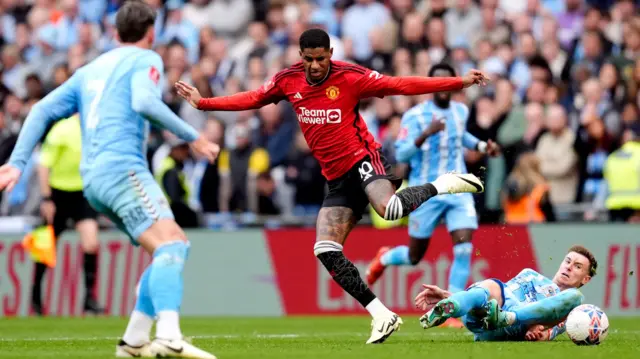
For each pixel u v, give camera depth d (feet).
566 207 156.97
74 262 156.15
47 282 156.15
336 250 84.23
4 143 176.65
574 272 81.30
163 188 157.99
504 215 156.56
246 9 217.15
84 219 150.51
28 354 74.74
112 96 67.26
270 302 154.40
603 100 173.99
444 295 79.97
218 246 156.46
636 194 153.99
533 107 169.89
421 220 115.96
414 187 80.48
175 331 64.28
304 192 167.84
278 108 177.78
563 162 164.66
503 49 188.85
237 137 166.71
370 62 192.34
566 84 179.32
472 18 196.44
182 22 213.46
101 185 66.33
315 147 84.89
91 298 152.35
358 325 125.70
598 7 201.46
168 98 188.55
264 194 164.04
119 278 155.22
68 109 69.77
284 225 161.48
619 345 78.33
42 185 148.46
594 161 165.27
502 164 161.27
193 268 156.56
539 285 81.41
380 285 149.89
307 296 153.58
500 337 82.53
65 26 216.95
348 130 83.41
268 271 155.02
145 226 65.98
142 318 67.82
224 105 84.33
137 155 67.10
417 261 119.24
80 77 69.46
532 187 155.22
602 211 156.25
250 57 196.34
